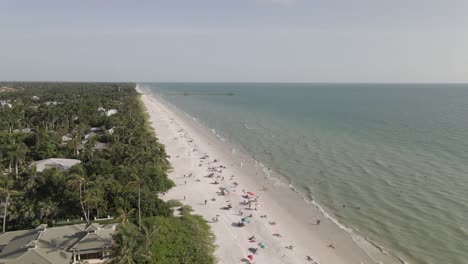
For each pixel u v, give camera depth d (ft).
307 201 258.57
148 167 279.49
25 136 378.73
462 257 179.01
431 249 187.93
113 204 222.69
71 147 340.39
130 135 379.35
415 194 258.57
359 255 187.62
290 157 375.86
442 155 361.51
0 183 198.70
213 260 180.34
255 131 538.47
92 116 533.14
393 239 200.34
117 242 155.02
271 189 284.20
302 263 181.06
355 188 277.23
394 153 376.48
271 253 189.88
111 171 259.80
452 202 241.55
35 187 220.84
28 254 164.25
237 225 221.25
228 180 305.12
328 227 219.20
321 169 329.72
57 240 177.78
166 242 189.78
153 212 223.10
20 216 203.92
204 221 224.53
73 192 218.18
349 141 447.01
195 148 419.95
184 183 295.28
